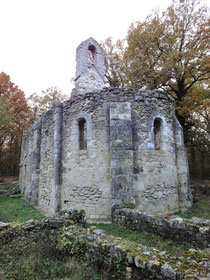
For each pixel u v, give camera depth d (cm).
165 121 775
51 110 902
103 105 717
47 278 297
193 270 237
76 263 332
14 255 348
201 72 1348
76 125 762
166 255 281
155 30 1377
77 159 730
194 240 388
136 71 1466
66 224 457
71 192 725
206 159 2105
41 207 895
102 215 644
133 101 717
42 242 385
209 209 820
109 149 682
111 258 306
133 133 693
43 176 923
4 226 419
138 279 269
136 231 501
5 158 2725
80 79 1033
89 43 1107
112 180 629
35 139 1037
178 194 791
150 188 676
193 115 1775
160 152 732
